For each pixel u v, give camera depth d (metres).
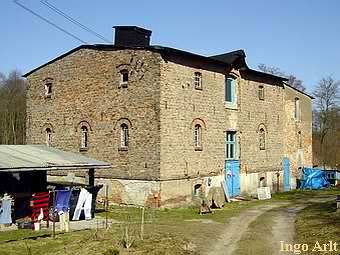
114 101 27.83
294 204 29.97
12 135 54.38
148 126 26.31
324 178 43.75
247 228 20.39
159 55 26.08
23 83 57.22
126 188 26.95
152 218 22.61
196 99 28.66
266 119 36.19
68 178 30.12
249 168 33.91
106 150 28.02
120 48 27.64
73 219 21.39
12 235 17.66
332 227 18.56
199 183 28.67
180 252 15.27
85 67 29.34
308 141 43.06
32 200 19.39
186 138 27.75
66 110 30.22
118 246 15.39
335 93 68.50
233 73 32.28
